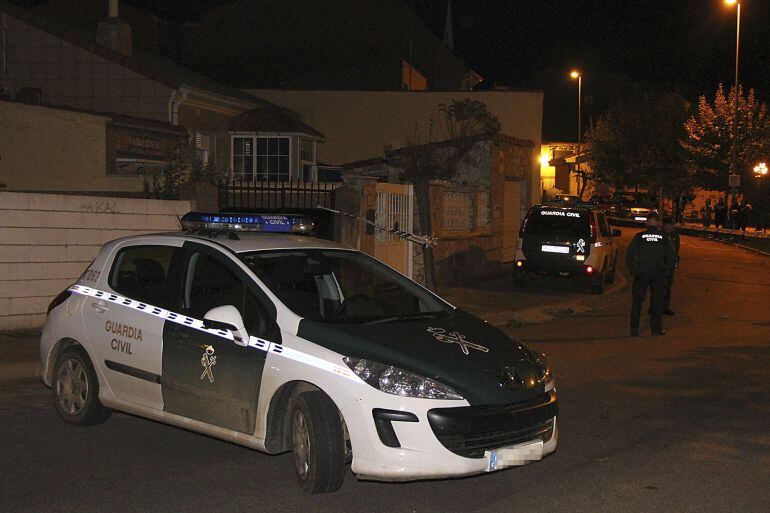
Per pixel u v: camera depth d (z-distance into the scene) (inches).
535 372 243.8
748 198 1950.1
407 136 1127.6
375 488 244.1
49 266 468.8
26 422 312.0
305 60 1310.3
